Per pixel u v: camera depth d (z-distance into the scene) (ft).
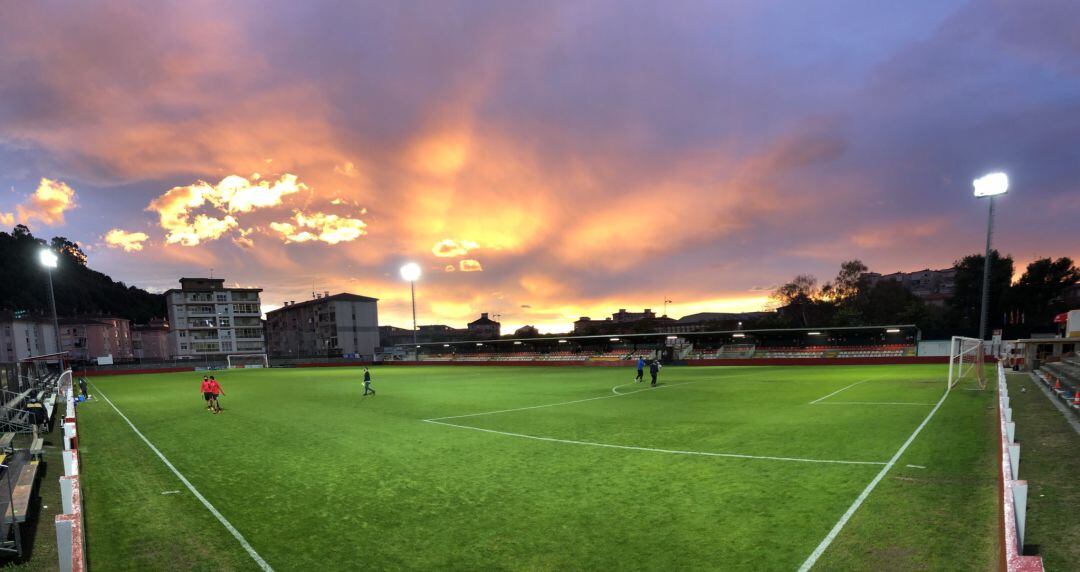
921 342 136.46
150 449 45.39
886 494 25.72
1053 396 55.57
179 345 295.48
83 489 32.86
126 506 29.12
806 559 19.20
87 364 239.71
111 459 41.70
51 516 28.43
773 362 151.43
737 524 22.85
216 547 22.84
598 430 47.93
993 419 43.78
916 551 19.34
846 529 21.66
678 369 141.79
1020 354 97.45
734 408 58.95
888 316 206.28
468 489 30.01
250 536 23.95
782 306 253.65
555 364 193.98
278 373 183.62
